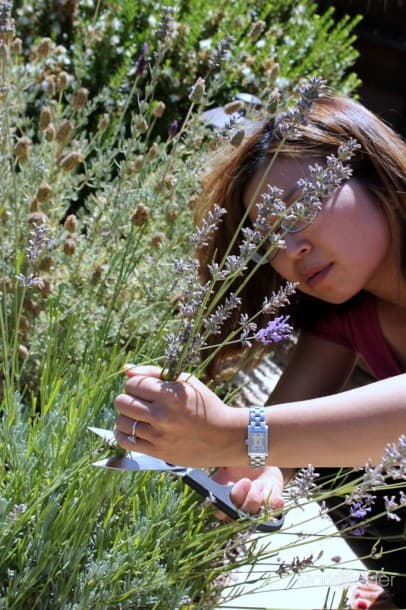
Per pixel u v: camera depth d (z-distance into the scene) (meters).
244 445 1.30
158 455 1.29
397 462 1.23
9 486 1.49
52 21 3.70
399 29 7.12
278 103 1.78
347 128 1.71
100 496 1.43
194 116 2.09
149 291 2.06
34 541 1.44
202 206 1.93
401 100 7.34
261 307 2.01
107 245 2.12
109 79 3.59
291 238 1.66
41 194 1.90
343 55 4.96
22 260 1.84
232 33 3.93
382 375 1.98
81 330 2.09
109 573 1.45
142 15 3.91
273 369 2.86
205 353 2.02
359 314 1.99
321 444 1.30
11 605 1.41
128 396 1.26
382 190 1.70
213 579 1.57
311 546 2.06
